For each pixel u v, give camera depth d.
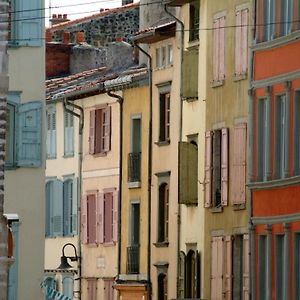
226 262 74.56
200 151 78.06
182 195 78.88
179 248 80.94
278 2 70.50
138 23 109.62
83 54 108.19
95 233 92.81
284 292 68.94
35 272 75.94
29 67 76.19
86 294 93.69
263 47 71.44
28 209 76.06
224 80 75.62
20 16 76.19
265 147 71.25
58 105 97.44
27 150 76.12
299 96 68.62
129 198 88.31
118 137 89.94
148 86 85.75
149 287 85.06
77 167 95.19
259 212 71.44
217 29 76.56
